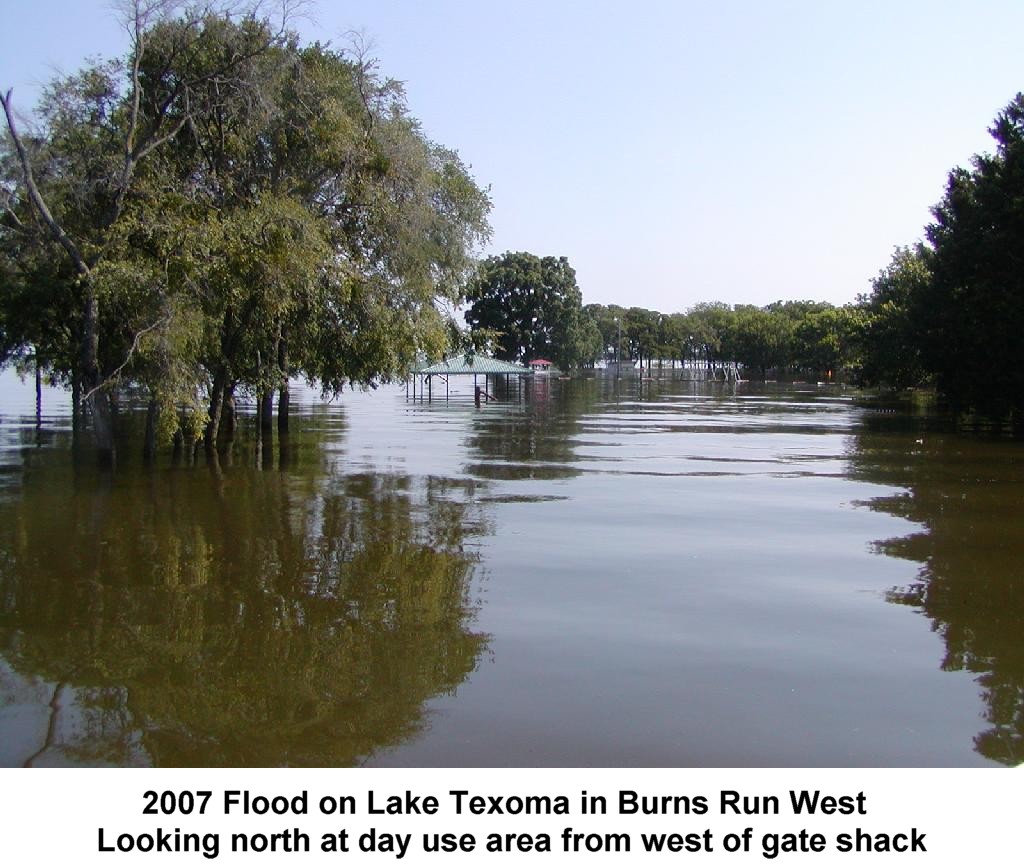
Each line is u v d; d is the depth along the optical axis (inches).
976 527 661.9
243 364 1164.5
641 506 750.5
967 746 296.0
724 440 1370.6
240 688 346.0
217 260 877.2
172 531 645.3
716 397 2874.0
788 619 432.1
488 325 4552.2
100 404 954.1
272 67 980.6
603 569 530.3
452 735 303.7
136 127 950.4
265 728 310.5
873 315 2810.0
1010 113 1717.5
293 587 491.5
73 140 933.8
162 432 948.0
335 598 470.0
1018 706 328.2
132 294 850.8
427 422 1755.7
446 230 1243.2
